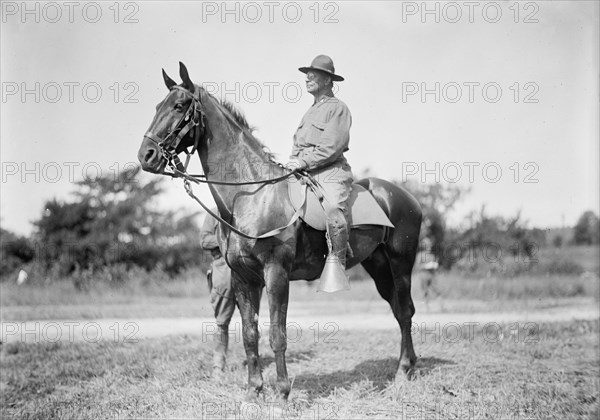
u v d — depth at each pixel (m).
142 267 23.56
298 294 19.47
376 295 19.30
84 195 23.78
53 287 19.14
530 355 8.97
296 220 6.20
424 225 24.05
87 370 8.29
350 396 6.51
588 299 18.66
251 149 6.38
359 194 6.83
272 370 7.73
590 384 7.35
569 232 28.38
